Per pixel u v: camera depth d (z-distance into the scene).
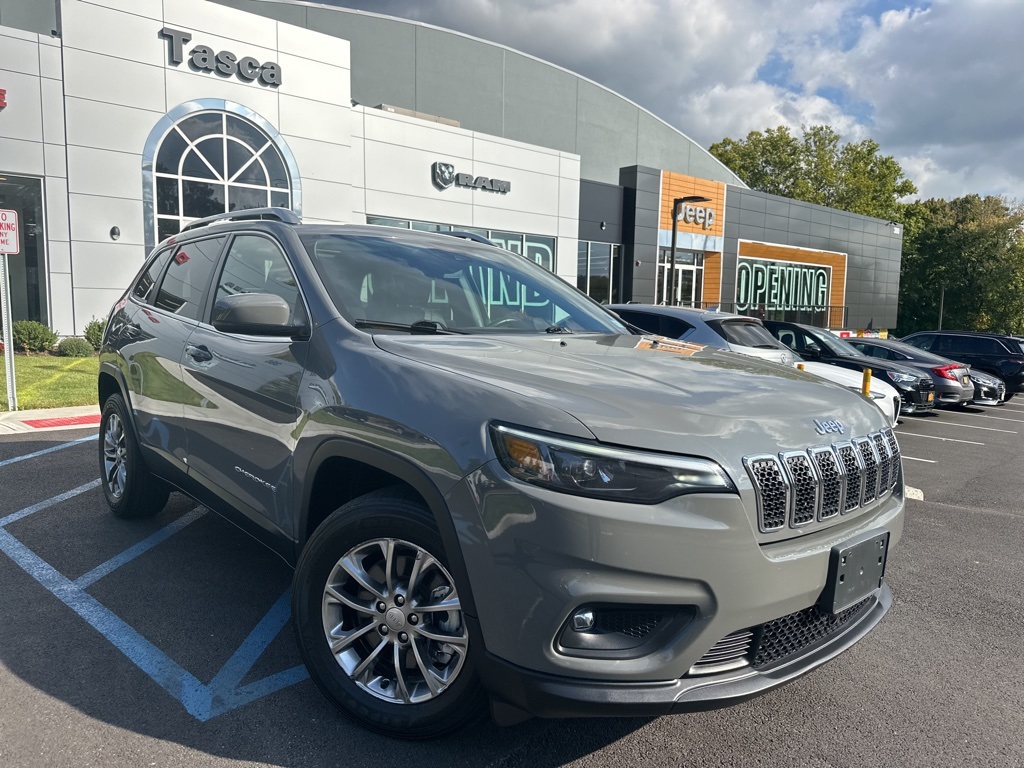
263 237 3.31
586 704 1.91
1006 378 18.69
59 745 2.29
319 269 2.95
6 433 7.41
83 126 14.46
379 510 2.27
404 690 2.29
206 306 3.52
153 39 15.20
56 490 5.20
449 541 2.05
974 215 56.25
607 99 33.06
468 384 2.19
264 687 2.68
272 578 3.69
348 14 25.02
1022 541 5.33
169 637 3.05
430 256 3.43
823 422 2.34
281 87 17.22
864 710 2.76
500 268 3.66
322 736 2.39
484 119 28.66
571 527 1.88
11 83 13.59
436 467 2.09
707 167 38.16
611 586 1.89
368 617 2.42
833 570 2.20
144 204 15.32
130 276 15.25
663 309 8.79
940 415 14.52
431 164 21.12
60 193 14.32
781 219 34.75
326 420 2.46
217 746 2.31
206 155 16.20
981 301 54.84
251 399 2.88
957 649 3.37
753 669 2.12
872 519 2.46
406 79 26.41
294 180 17.61
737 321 8.63
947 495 7.01
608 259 27.97
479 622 2.02
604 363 2.56
